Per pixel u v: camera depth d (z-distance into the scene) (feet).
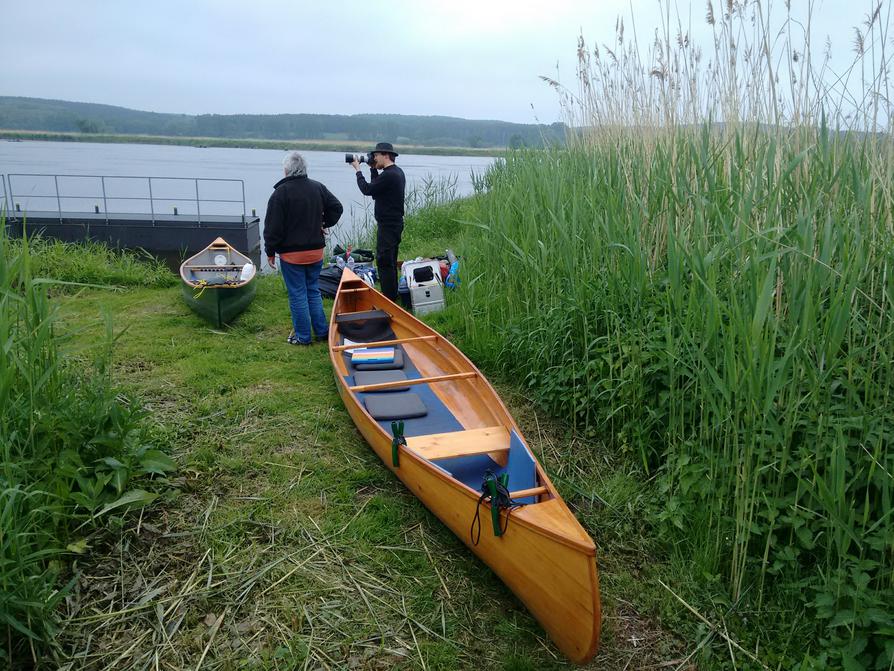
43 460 11.96
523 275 20.54
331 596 11.10
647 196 17.46
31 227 35.24
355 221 44.06
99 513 11.86
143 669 9.52
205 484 13.93
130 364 19.98
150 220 36.52
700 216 14.07
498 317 22.07
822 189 13.24
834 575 10.56
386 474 14.88
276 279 31.50
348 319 22.59
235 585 11.18
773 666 10.06
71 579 10.94
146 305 27.17
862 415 10.91
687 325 12.75
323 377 19.90
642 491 14.12
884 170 13.14
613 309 16.25
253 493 13.80
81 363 19.13
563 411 17.30
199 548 12.01
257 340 23.02
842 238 11.77
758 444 12.25
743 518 11.22
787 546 11.14
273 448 15.61
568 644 9.78
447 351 19.79
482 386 16.84
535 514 10.44
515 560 10.54
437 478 12.40
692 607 11.17
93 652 9.75
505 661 10.11
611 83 21.35
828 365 10.82
